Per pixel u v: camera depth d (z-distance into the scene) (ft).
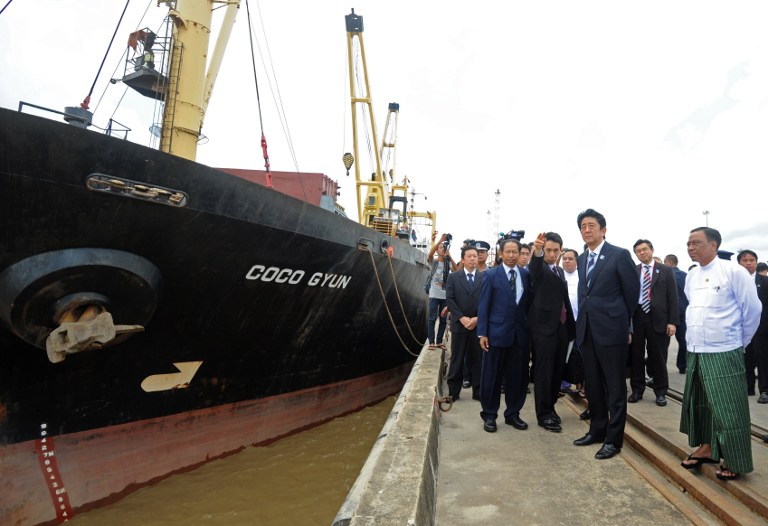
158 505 14.92
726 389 9.34
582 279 12.48
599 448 12.21
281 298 18.30
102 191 12.19
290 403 21.48
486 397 13.93
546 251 15.08
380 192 44.55
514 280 14.07
